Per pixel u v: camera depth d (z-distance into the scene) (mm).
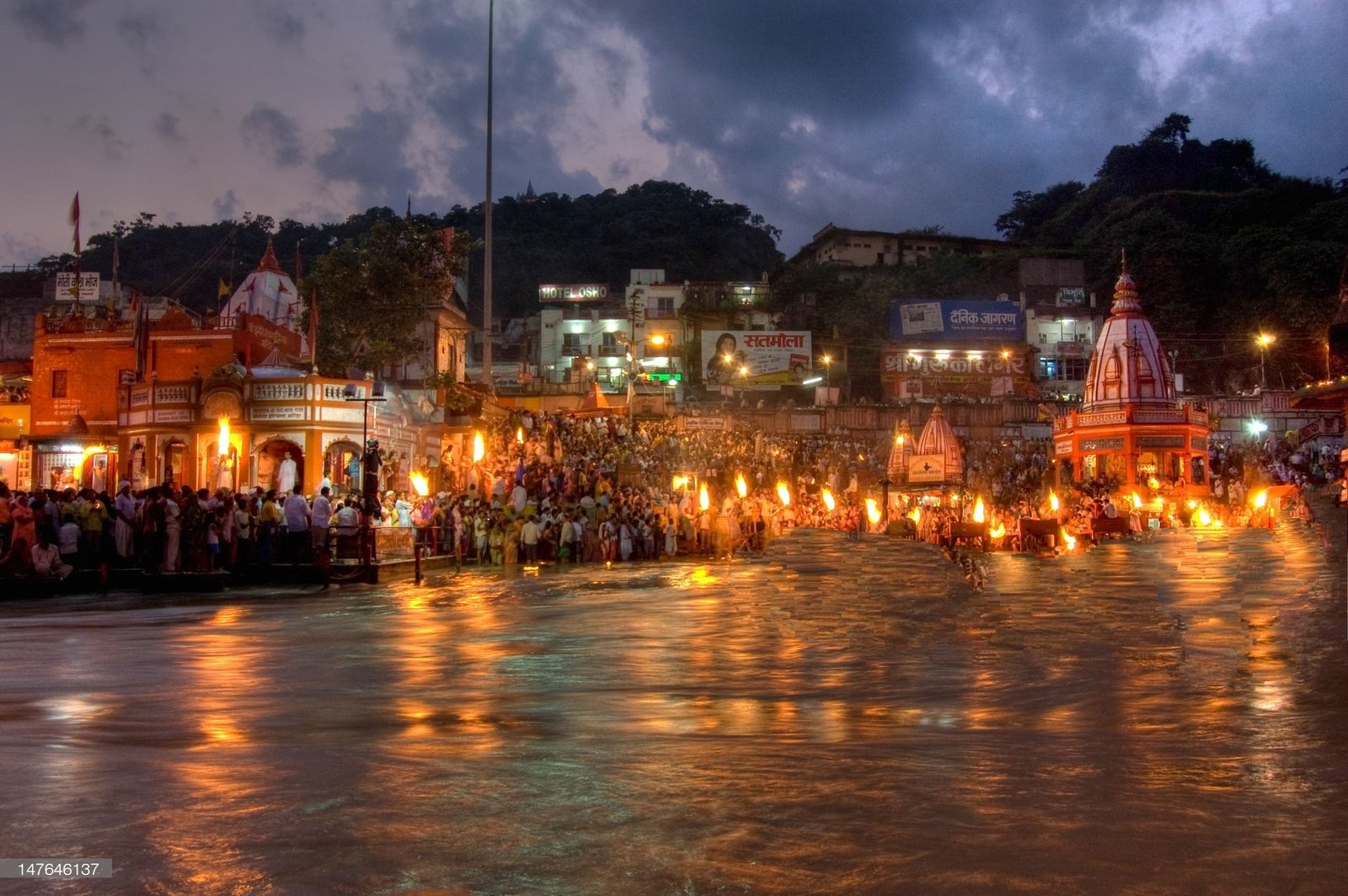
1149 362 52125
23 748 5965
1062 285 87562
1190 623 11516
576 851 4012
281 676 9180
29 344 70375
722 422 63750
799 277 95250
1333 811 4535
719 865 3844
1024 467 61500
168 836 4156
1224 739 6164
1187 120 116625
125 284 66062
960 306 78875
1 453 42656
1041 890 3570
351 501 23938
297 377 32938
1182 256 87125
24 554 18922
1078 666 9336
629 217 128875
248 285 51375
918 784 5043
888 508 39375
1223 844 4066
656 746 6035
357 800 4727
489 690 8422
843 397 82000
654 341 77938
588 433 50375
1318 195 94562
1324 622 11117
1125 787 4984
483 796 4816
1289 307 79062
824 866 3830
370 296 46094
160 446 33906
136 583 20812
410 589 20438
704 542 34438
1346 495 18984
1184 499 47531
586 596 18203
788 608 14422
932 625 12266
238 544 22156
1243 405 67938
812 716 7141
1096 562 18938
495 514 30375
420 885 3633
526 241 128250
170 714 7242
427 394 41562
